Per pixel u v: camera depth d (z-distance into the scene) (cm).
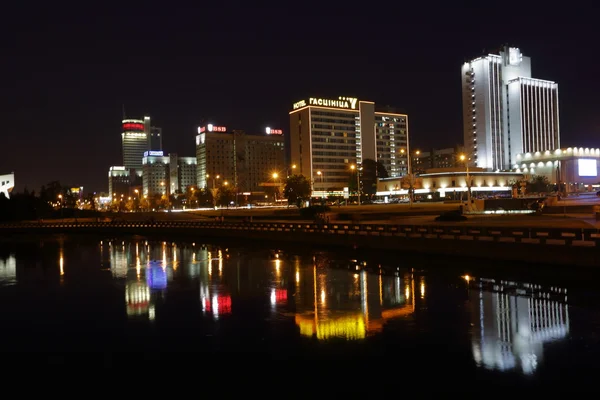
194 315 2128
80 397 1273
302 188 11675
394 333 1748
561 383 1275
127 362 1527
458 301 2236
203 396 1250
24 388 1340
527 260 3055
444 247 3644
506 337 1672
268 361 1488
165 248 5631
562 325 1805
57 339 1811
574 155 19200
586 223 4662
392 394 1227
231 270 3512
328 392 1249
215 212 12700
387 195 17525
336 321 1944
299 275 3147
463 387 1262
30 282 3253
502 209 7331
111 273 3597
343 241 4653
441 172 16712
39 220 11450
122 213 14725
